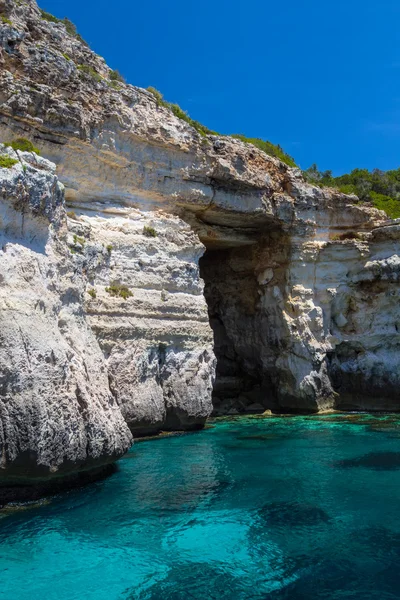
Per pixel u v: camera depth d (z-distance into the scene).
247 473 14.12
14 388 9.88
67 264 13.34
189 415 20.42
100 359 13.49
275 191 25.86
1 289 10.58
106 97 19.78
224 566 8.59
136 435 18.97
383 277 26.33
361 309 27.06
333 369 26.86
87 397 11.63
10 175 11.34
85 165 19.17
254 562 8.74
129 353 18.67
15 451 9.66
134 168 20.80
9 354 9.95
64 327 12.39
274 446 17.73
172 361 20.44
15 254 11.30
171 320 20.62
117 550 9.07
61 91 18.19
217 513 10.91
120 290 19.17
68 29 23.36
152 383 19.34
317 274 26.91
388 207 34.00
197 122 25.88
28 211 11.87
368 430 20.97
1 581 7.96
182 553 9.04
